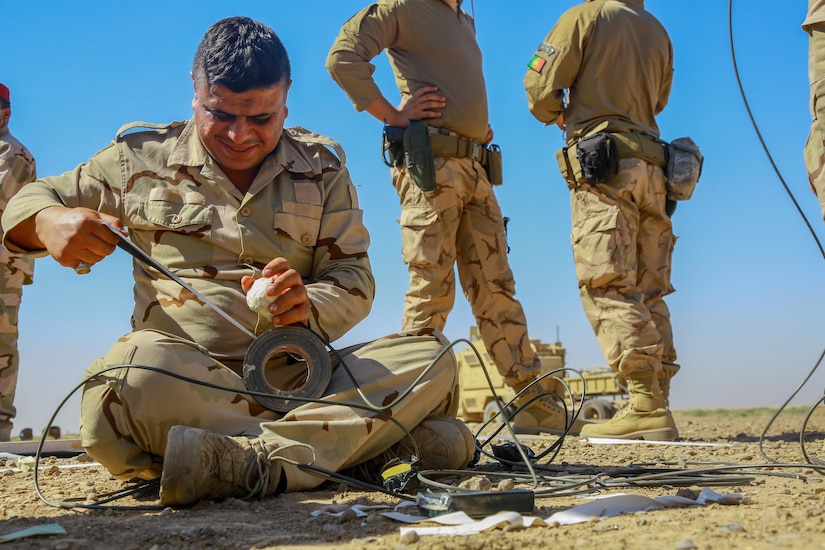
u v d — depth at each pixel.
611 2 6.12
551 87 6.18
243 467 2.79
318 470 2.92
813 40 3.57
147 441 2.95
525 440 5.86
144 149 3.46
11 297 6.50
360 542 2.10
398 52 6.15
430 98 5.87
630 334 5.79
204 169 3.43
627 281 5.89
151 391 2.87
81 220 2.98
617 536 2.07
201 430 2.72
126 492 3.06
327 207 3.61
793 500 2.64
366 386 3.13
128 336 3.01
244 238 3.39
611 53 6.03
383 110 5.93
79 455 4.89
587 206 6.00
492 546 1.98
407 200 6.05
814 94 3.54
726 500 2.59
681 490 2.74
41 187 3.37
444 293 6.04
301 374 3.33
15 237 3.25
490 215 6.18
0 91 6.54
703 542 1.96
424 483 2.89
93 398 2.93
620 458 4.50
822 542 1.92
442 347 3.31
